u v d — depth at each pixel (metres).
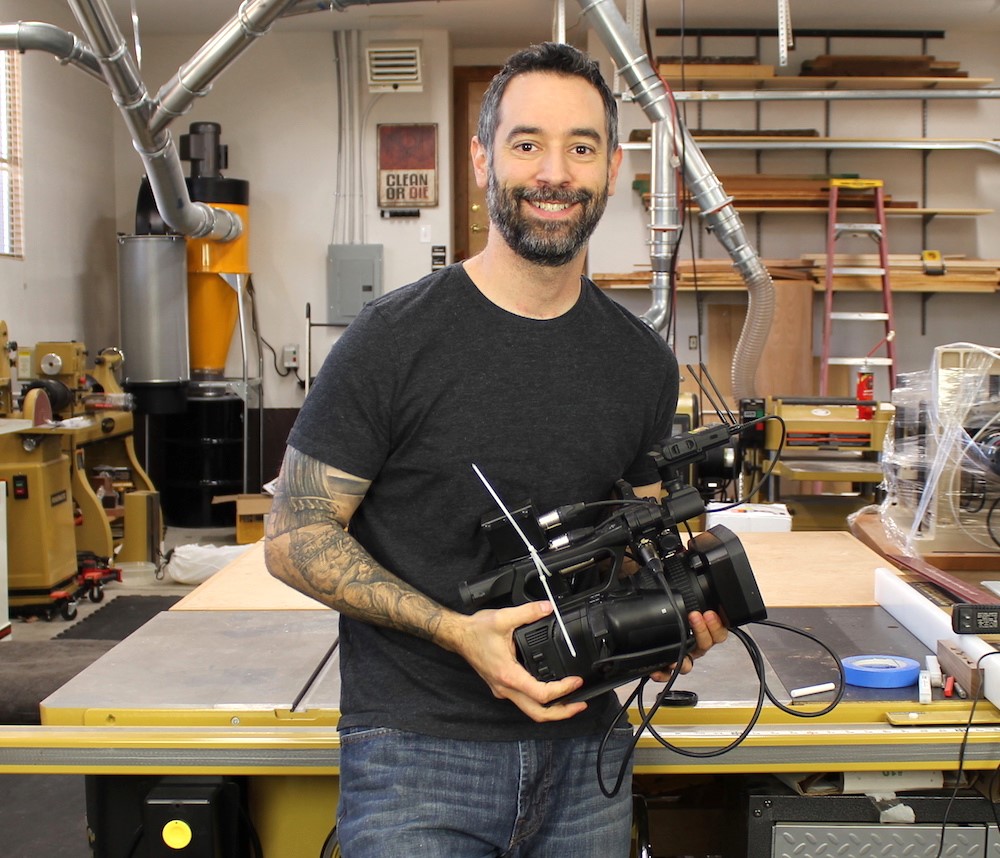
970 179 6.60
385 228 6.94
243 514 5.71
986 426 1.89
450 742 1.22
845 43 6.63
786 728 1.45
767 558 2.27
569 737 1.27
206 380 6.53
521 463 1.24
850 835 1.50
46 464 4.52
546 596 1.24
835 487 4.88
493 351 1.24
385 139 6.88
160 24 6.62
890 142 6.16
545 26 6.80
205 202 6.22
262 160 6.91
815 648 1.70
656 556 1.23
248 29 3.94
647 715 1.28
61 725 1.46
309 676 1.59
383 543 1.27
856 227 6.11
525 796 1.24
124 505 5.34
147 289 5.98
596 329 1.29
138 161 6.97
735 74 6.15
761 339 4.43
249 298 6.90
